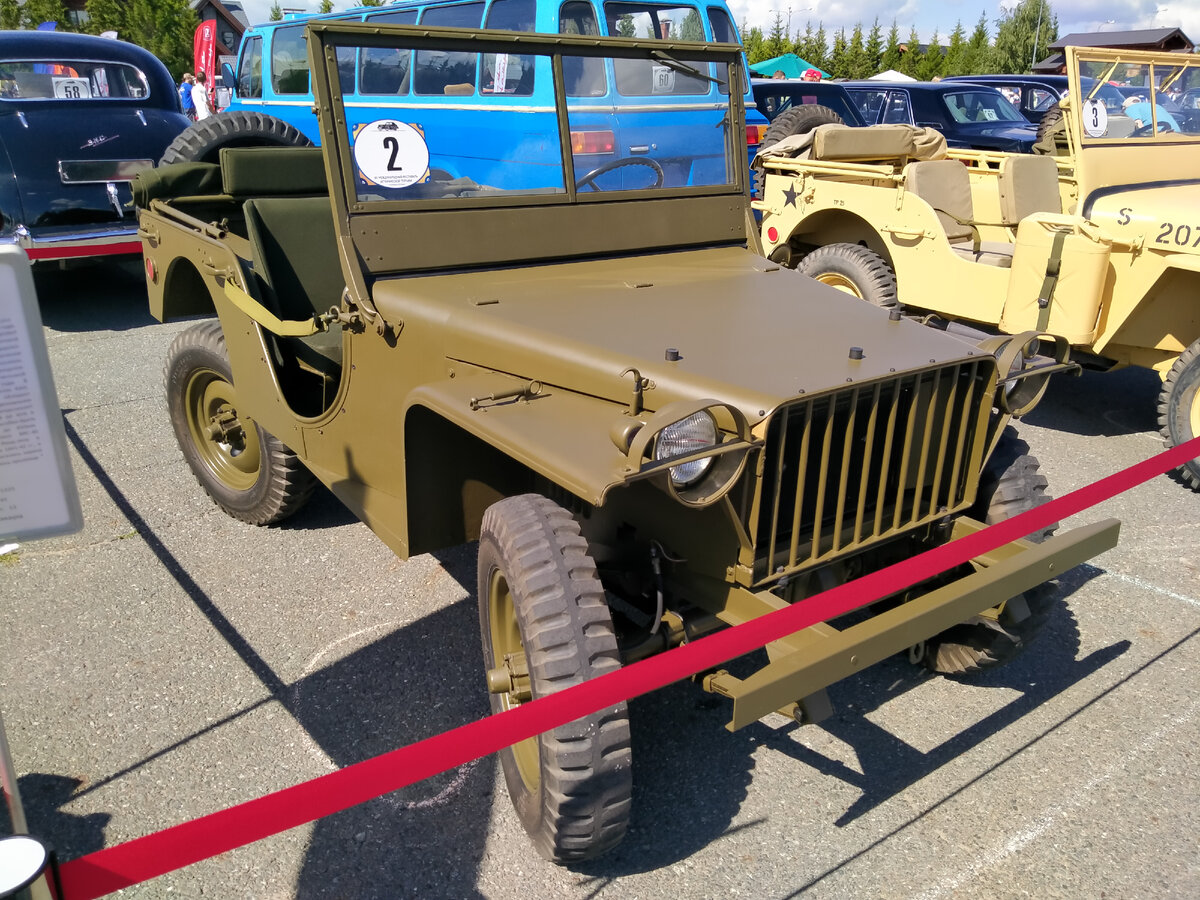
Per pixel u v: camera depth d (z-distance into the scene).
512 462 2.75
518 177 3.02
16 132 7.14
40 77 7.31
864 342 2.40
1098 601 3.61
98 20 29.36
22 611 3.43
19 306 1.30
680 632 2.30
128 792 2.55
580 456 1.94
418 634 3.31
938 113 10.75
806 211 6.41
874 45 36.78
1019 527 2.24
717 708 2.95
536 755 2.29
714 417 2.03
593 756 1.98
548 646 1.96
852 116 10.37
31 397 1.34
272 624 3.36
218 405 4.07
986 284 5.34
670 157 3.28
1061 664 3.20
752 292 2.85
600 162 3.12
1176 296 4.93
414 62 5.51
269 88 10.38
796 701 2.03
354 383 2.90
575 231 3.08
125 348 6.83
